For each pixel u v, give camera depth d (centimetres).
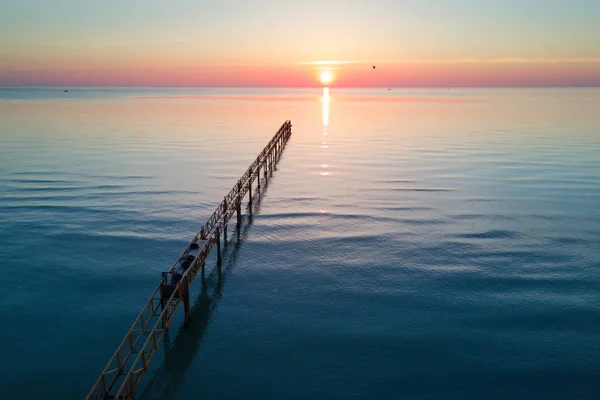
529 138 8156
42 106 16962
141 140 7931
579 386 1844
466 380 1877
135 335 2172
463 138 8306
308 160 6209
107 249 3091
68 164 5650
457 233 3391
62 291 2562
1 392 1816
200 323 2259
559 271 2778
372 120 12106
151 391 1819
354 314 2336
